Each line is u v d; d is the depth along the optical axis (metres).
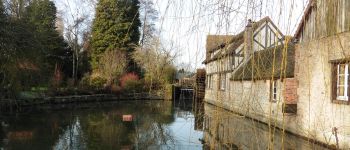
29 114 19.06
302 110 12.48
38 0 19.94
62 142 11.91
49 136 12.91
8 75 16.45
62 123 16.30
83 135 13.35
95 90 30.47
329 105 10.88
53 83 26.47
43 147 11.05
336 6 3.92
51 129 14.48
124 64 30.42
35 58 16.89
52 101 25.47
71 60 34.16
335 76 10.70
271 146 3.89
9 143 11.49
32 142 11.74
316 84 11.68
